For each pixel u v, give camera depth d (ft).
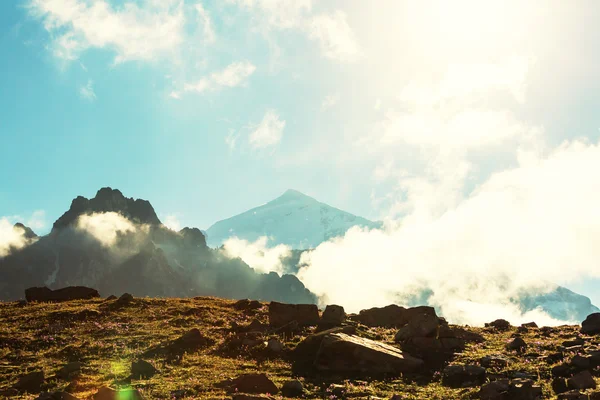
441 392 84.84
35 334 128.77
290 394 85.81
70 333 128.57
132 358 108.88
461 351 109.60
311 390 88.43
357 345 99.35
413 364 98.37
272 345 111.04
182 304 160.56
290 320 134.10
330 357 99.71
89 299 177.06
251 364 104.01
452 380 91.86
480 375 91.15
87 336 125.70
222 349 113.70
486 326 141.90
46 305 163.22
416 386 89.20
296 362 105.29
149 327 133.39
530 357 101.40
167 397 83.30
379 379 94.48
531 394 77.20
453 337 113.70
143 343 119.44
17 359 110.42
